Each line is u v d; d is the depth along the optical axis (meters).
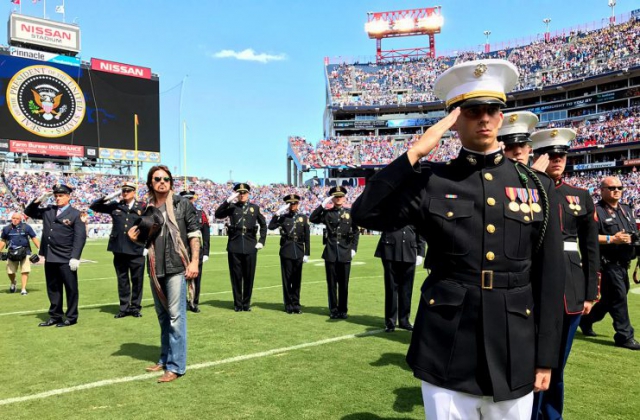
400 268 7.09
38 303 9.32
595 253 4.09
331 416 3.78
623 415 3.79
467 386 1.96
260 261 17.88
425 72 60.81
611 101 45.16
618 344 6.02
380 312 8.41
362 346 5.96
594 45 48.00
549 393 3.64
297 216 8.44
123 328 7.04
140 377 4.75
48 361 5.32
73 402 4.08
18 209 32.53
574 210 4.04
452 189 2.12
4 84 30.94
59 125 32.78
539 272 2.07
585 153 44.81
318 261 17.88
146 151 36.22
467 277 2.04
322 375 4.79
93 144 34.06
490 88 2.08
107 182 38.91
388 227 2.17
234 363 5.20
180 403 4.05
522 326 2.00
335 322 7.51
